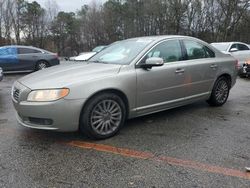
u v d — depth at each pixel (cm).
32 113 445
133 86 500
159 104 548
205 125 548
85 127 461
